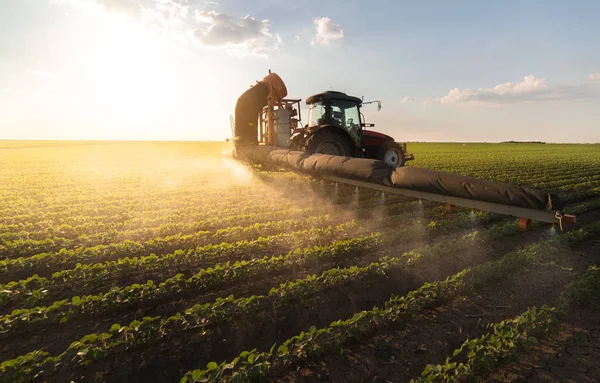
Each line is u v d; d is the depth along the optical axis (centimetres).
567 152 3934
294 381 259
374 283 411
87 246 566
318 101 1055
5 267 447
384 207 815
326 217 708
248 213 782
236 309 339
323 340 299
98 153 4459
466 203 494
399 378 258
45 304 368
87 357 275
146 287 375
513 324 314
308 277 391
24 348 299
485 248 520
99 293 395
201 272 410
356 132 1078
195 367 279
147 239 608
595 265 444
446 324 325
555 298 366
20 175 1708
